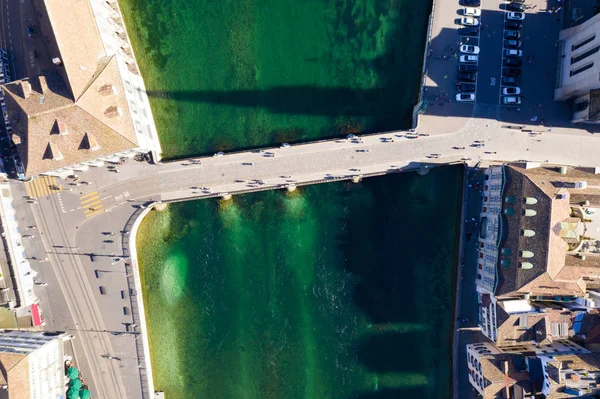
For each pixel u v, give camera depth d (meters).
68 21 63.94
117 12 75.56
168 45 77.56
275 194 79.25
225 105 78.06
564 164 76.19
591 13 75.50
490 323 72.69
